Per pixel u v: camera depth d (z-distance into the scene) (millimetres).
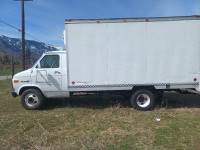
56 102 6781
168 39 5367
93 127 4309
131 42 5371
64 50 6180
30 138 3754
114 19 5309
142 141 3568
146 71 5430
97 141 3580
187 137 3709
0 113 5465
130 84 5457
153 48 5387
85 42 5344
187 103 6516
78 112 5473
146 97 5621
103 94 5809
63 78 5676
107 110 5613
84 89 5469
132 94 5613
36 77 5668
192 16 5316
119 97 7465
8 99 7402
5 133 4043
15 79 5691
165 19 5312
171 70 5426
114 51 5383
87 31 5328
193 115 5109
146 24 5332
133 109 5719
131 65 5418
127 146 3373
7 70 30844
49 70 5699
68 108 5895
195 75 5441
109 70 5426
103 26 5328
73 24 5289
